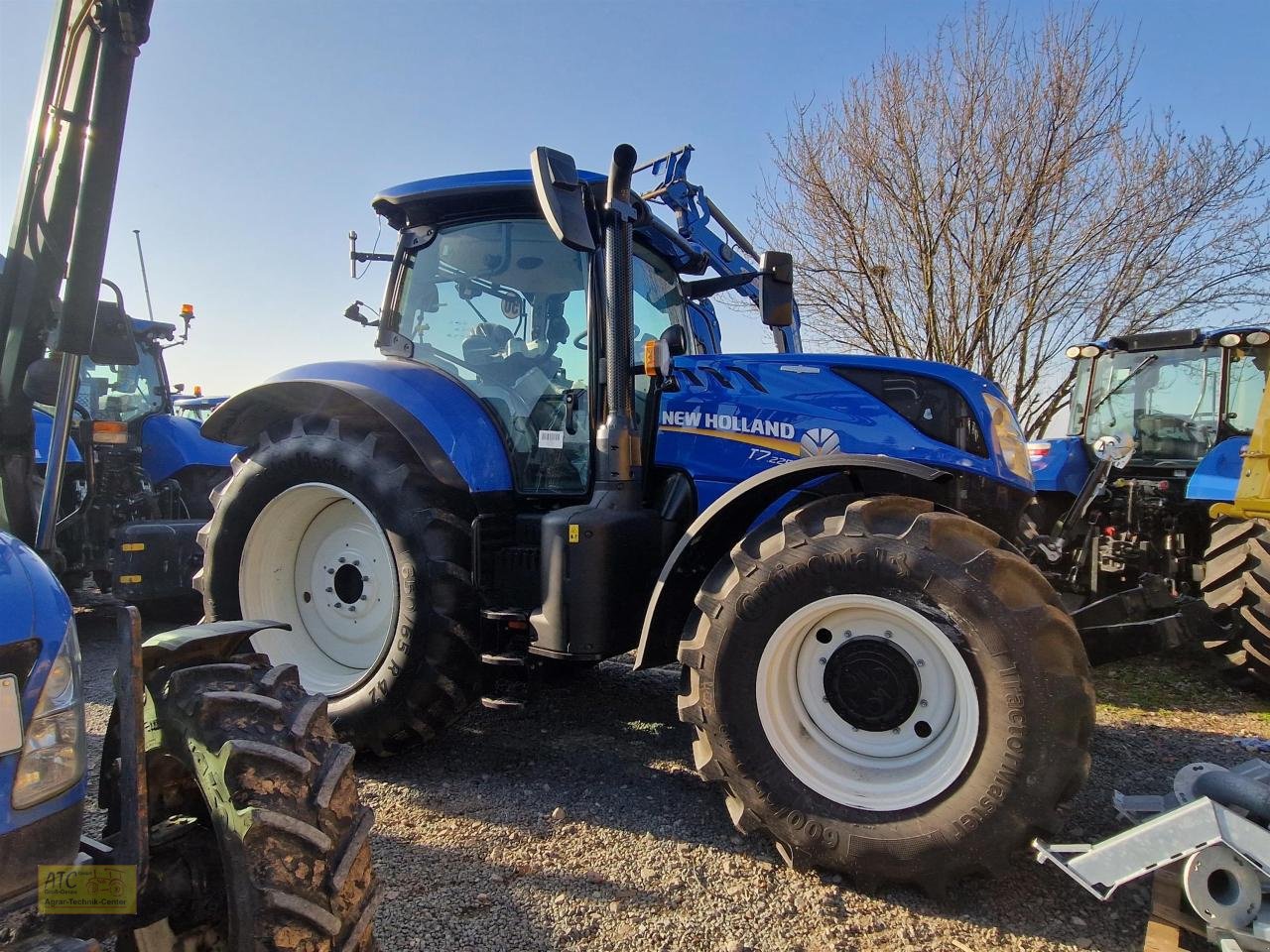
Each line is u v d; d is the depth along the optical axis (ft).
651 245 12.54
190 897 5.43
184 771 5.76
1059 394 33.04
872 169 33.50
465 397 11.03
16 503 7.27
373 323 12.51
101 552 17.81
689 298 14.14
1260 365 19.77
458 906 7.30
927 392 9.93
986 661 7.18
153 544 16.33
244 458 11.87
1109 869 6.72
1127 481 19.33
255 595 11.46
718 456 10.28
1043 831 7.07
